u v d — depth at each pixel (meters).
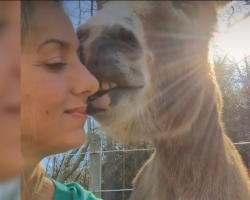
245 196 0.65
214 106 0.65
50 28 0.34
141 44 0.48
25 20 0.33
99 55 0.43
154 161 0.68
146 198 0.67
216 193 0.62
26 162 0.36
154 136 0.58
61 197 0.47
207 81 0.62
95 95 0.46
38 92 0.33
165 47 0.51
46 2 0.34
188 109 0.59
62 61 0.35
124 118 0.50
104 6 0.44
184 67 0.56
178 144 0.62
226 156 0.66
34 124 0.33
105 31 0.44
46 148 0.36
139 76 0.48
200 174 0.63
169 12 0.50
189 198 0.63
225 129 0.71
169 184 0.65
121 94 0.48
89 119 0.51
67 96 0.35
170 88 0.54
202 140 0.64
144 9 0.47
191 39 0.55
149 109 0.52
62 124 0.35
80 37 0.41
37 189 0.43
